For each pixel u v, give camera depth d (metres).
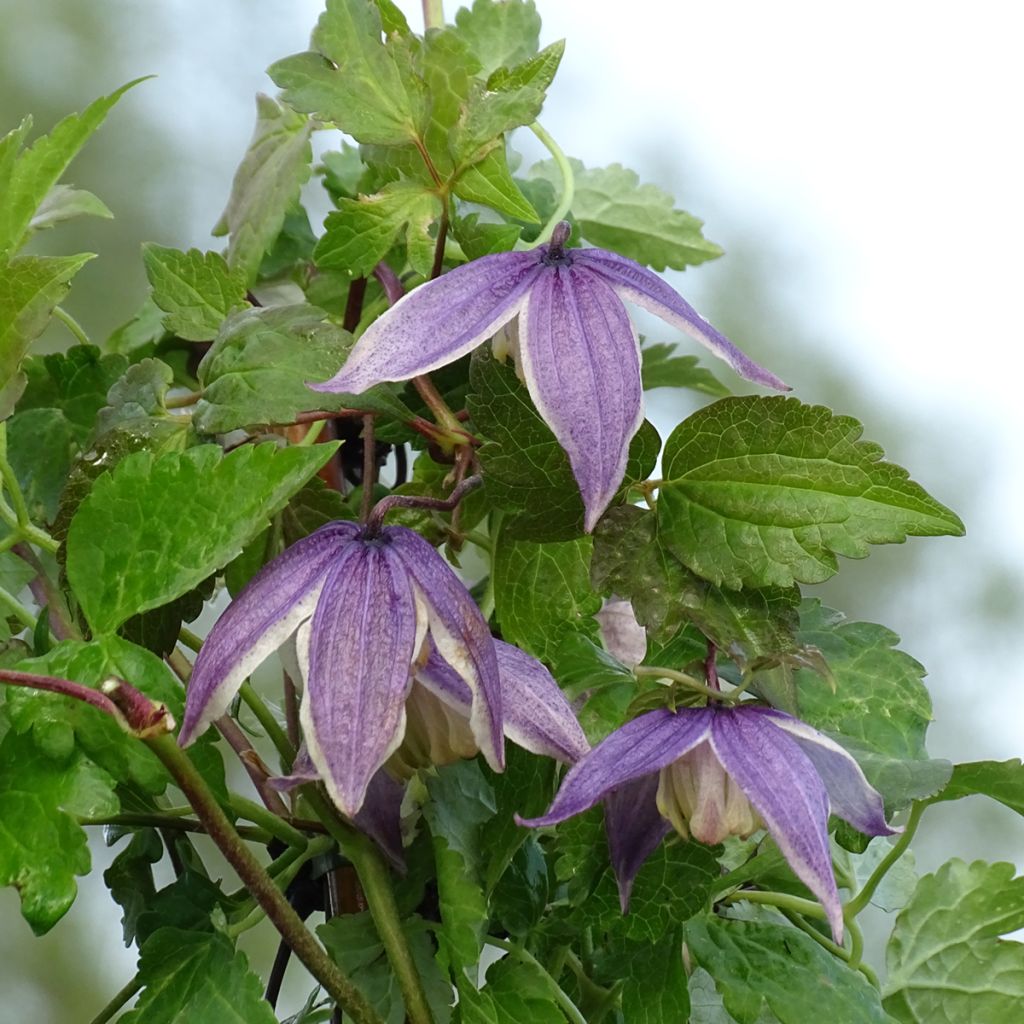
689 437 0.90
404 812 0.93
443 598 0.86
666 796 0.89
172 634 0.90
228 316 0.92
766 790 0.87
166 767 0.85
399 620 0.86
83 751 0.86
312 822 0.93
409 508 0.94
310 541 0.87
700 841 0.88
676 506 0.90
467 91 0.92
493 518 0.96
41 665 0.86
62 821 0.86
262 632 0.86
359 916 0.93
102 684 0.85
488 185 0.92
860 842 0.92
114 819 0.92
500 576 0.95
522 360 0.87
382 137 0.92
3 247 0.90
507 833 0.92
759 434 0.90
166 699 0.86
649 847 0.90
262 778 0.94
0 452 0.91
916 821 0.94
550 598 0.94
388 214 0.92
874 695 0.93
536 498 0.90
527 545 0.95
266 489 0.86
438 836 0.91
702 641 0.93
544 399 0.87
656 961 0.93
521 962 0.93
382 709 0.86
